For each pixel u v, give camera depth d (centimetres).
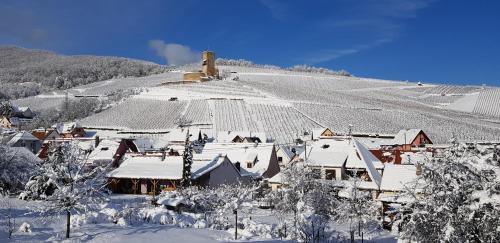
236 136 10656
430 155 2994
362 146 6788
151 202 5031
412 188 2823
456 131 13550
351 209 4350
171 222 4084
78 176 3225
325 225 4231
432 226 2577
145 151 9088
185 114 15025
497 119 16725
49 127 14350
